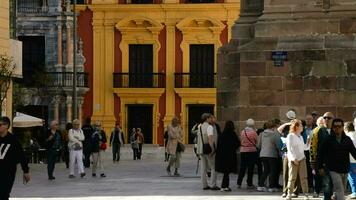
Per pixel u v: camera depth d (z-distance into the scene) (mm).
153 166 42906
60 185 29828
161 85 66375
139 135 52188
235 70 30359
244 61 29734
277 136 25594
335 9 29250
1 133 18500
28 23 65500
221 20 66188
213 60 66312
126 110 66688
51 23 65500
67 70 65562
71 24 65625
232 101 30219
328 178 20844
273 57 29406
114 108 66688
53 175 35344
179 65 66625
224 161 25906
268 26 29656
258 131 28172
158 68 66750
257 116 29625
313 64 29141
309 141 24672
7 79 35375
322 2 29359
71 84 65188
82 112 66625
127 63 66938
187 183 29922
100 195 25672
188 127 66125
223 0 66062
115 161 48844
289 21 29469
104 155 55125
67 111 65188
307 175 24219
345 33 29094
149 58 67000
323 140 20250
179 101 66250
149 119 66500
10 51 38156
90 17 67062
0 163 18406
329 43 29031
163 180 31688
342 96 28938
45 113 65125
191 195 25094
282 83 29375
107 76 66812
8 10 37781
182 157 53938
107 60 67125
